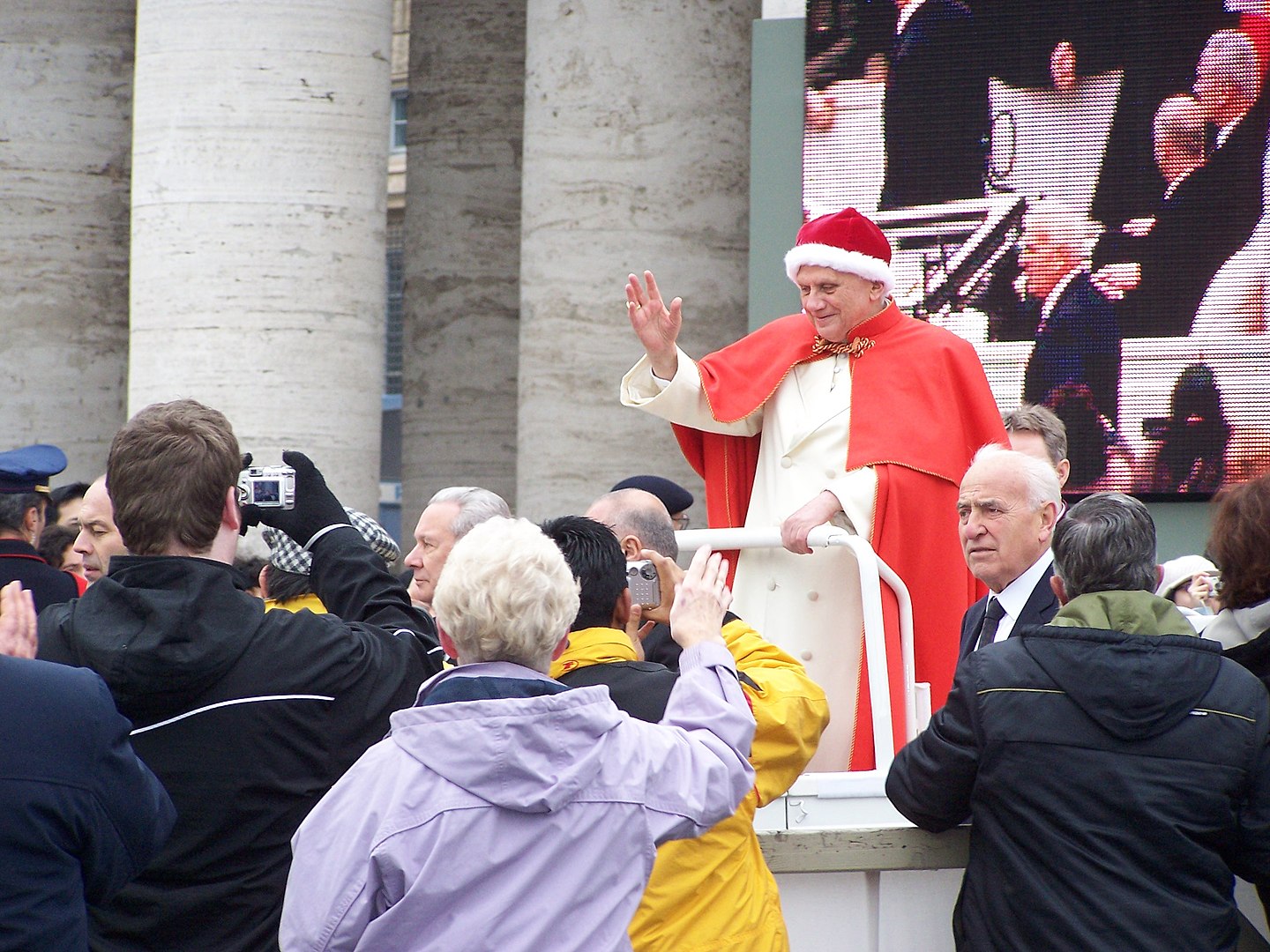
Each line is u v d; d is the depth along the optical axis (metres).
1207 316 25.06
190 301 27.33
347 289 27.92
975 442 16.08
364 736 9.63
